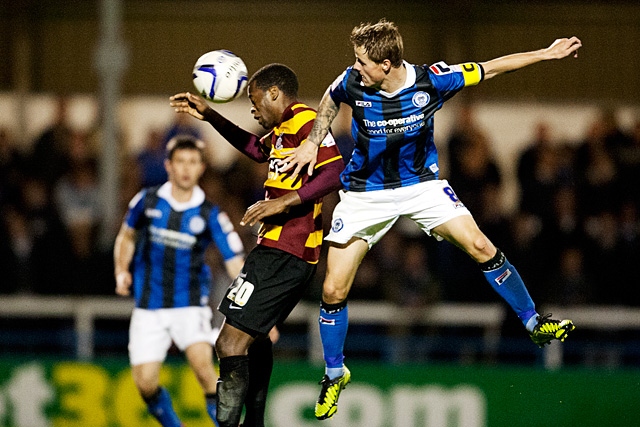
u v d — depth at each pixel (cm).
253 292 2009
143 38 4616
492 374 3228
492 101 4569
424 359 3409
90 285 3475
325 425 3234
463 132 3925
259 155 2138
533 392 3222
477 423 3219
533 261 3647
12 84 4619
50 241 3625
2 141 4106
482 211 3744
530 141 4497
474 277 3538
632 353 3434
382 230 2017
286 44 4606
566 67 4578
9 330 3469
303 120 2017
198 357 2666
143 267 2708
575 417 3209
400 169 1975
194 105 2086
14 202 3984
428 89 1923
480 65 1956
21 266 3803
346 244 2014
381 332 3472
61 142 4147
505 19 4584
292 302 2095
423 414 3228
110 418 3275
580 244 3756
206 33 4616
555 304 3597
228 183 3819
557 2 4572
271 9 4600
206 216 2702
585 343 3428
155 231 2677
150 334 2681
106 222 3775
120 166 4247
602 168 3956
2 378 3312
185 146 2689
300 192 1967
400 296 3475
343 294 2023
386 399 3238
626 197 3906
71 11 4612
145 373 2664
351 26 4594
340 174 2016
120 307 3425
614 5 4559
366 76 1894
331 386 2088
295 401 3234
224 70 2023
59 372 3300
